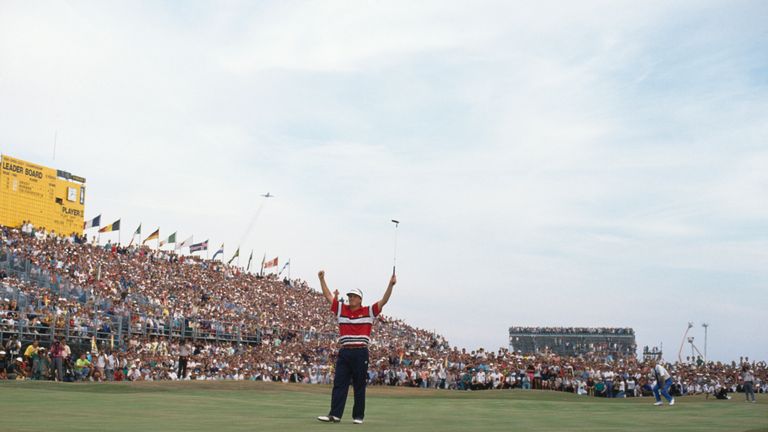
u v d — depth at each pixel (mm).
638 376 54281
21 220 76875
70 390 25688
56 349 40906
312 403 20656
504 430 11609
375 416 15664
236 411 15281
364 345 13023
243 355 60375
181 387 29719
